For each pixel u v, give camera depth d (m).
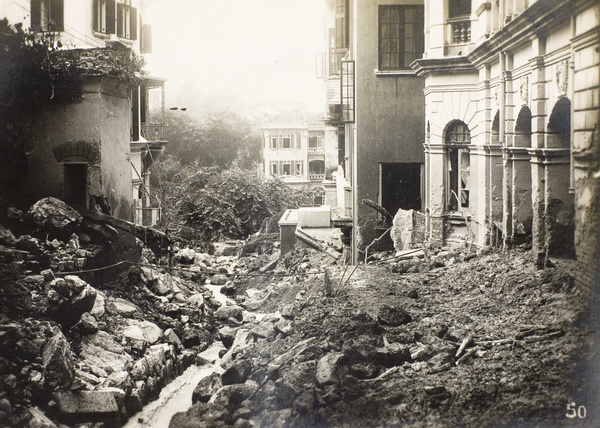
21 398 13.16
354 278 17.98
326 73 39.72
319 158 62.81
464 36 20.67
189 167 51.91
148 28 34.03
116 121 21.67
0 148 20.17
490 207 18.64
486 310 14.30
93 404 13.70
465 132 21.06
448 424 10.01
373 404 10.91
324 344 13.25
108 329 17.19
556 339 12.05
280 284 26.52
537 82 14.58
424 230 22.38
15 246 17.36
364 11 24.97
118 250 20.64
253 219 46.75
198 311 21.34
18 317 14.85
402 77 25.02
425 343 12.95
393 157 25.17
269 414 11.70
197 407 12.53
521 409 10.04
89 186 20.50
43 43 20.19
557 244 14.77
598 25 11.39
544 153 14.51
